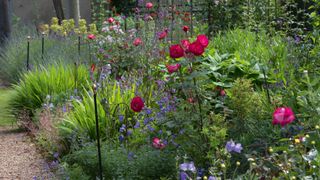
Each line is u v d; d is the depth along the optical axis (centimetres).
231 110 517
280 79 637
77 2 1548
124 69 906
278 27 1077
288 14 1069
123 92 690
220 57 753
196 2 1296
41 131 704
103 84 715
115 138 609
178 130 509
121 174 484
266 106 543
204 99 538
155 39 932
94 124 638
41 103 841
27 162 655
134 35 1010
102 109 648
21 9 1889
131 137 575
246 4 1190
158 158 477
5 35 1435
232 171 455
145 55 882
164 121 506
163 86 668
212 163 445
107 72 791
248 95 521
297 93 540
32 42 1249
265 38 903
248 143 486
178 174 429
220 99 584
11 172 621
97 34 1162
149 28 1088
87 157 515
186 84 480
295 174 397
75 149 614
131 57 896
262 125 510
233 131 512
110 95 688
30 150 705
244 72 692
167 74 752
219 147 480
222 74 700
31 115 859
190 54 488
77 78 862
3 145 736
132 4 1788
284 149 424
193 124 489
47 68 942
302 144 422
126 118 606
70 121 662
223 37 952
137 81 739
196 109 499
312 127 471
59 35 1305
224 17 1229
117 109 645
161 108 576
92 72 760
